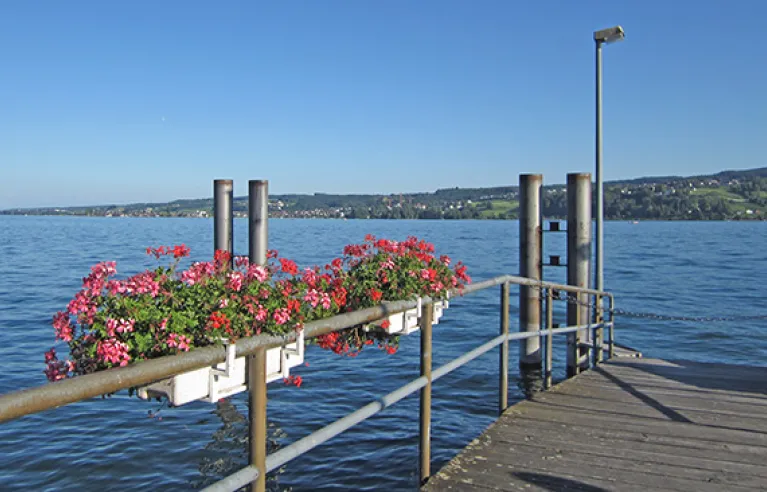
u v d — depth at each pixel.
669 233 89.44
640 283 26.59
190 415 8.09
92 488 6.08
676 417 5.00
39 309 16.97
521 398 8.84
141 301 2.66
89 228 96.50
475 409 8.41
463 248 49.41
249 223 11.12
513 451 4.22
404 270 4.16
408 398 8.91
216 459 6.73
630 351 8.18
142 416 8.04
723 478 3.79
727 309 19.36
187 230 87.31
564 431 4.63
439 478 3.77
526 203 9.44
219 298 2.84
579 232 9.03
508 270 30.81
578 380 6.33
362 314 3.40
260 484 2.51
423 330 3.98
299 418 8.02
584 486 3.67
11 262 33.03
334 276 4.06
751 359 12.33
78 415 8.10
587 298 8.93
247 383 2.88
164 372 2.11
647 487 3.66
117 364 2.47
